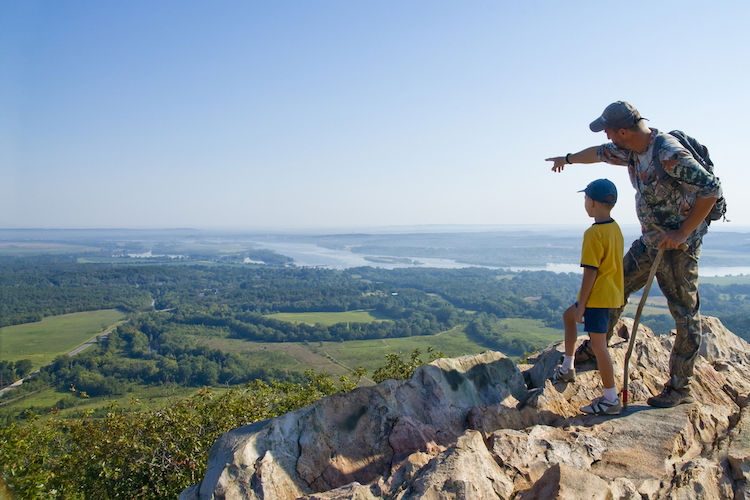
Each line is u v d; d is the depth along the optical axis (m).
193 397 12.40
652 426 3.36
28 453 9.49
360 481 3.15
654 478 2.80
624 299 4.32
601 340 3.70
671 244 3.59
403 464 3.05
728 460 2.96
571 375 4.16
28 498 6.98
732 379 4.62
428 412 3.62
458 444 2.89
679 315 3.77
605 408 3.67
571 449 3.13
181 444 10.28
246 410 11.78
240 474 2.99
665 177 3.66
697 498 2.65
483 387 4.02
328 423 3.39
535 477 2.91
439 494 2.51
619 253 3.72
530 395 3.96
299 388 13.58
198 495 3.03
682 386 3.75
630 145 3.82
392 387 3.67
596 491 2.47
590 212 3.83
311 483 3.08
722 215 3.77
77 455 10.53
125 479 9.84
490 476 2.74
